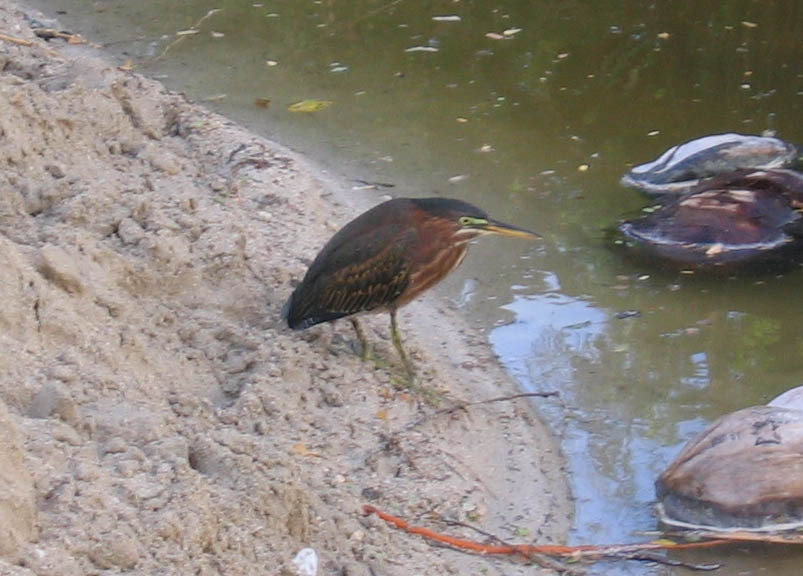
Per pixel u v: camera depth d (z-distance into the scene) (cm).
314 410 1070
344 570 868
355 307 1133
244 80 1711
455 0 1934
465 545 941
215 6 1912
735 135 1528
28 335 977
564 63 1766
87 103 1387
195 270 1169
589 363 1197
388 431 1059
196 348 1091
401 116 1638
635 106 1664
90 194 1200
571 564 945
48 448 842
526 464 1061
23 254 1048
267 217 1350
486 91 1698
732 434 1004
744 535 970
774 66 1747
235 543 829
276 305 1191
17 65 1535
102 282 1089
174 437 910
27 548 748
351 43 1814
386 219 1138
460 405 1114
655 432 1106
